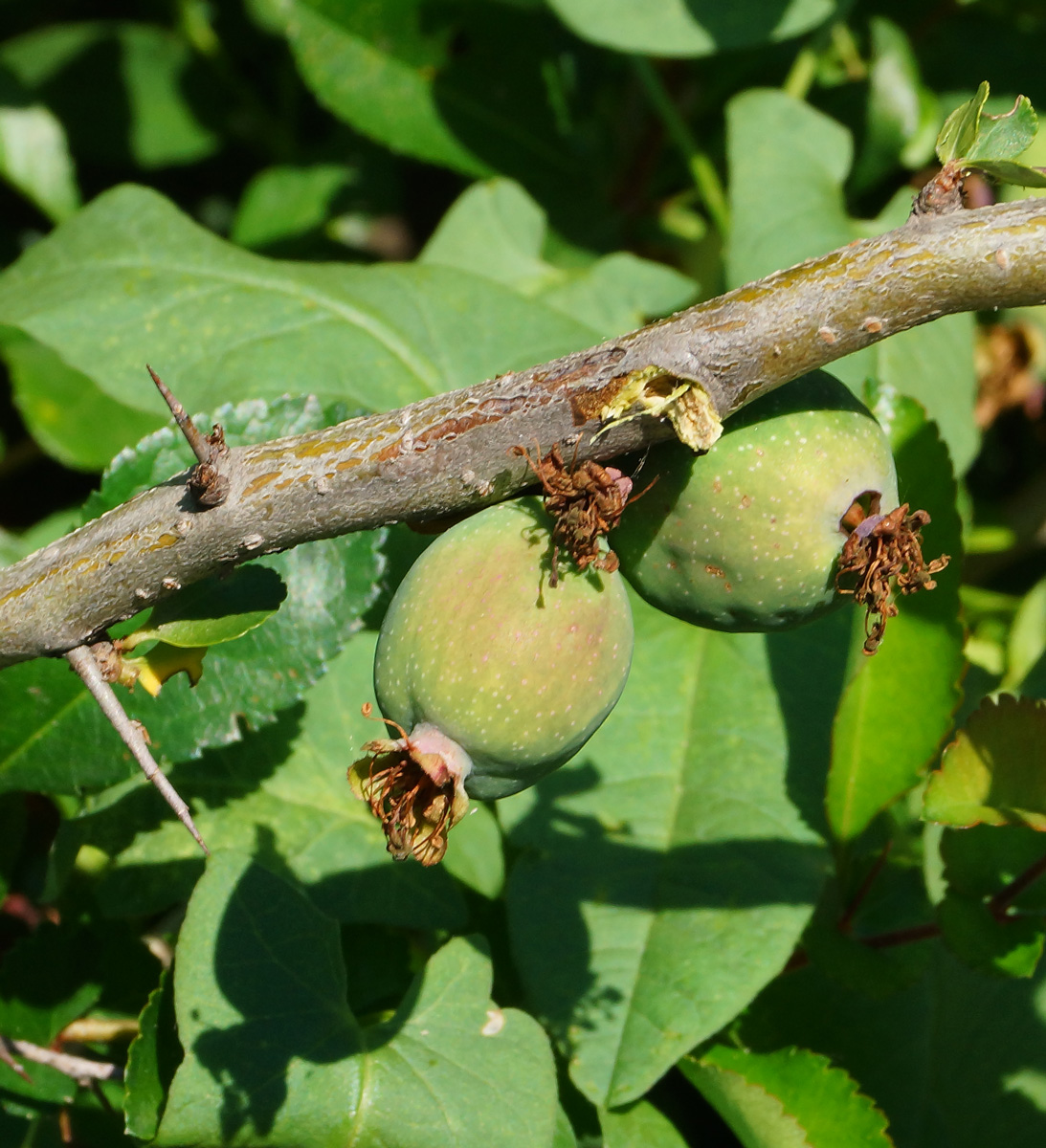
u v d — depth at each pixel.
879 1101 0.47
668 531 0.38
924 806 0.43
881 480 0.38
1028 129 0.37
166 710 0.44
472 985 0.43
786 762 0.47
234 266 0.50
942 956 0.49
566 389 0.37
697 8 0.55
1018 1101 0.47
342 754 0.48
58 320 0.49
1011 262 0.37
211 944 0.43
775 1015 0.47
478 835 0.48
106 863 0.47
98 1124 0.46
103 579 0.38
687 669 0.48
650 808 0.47
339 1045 0.42
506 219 0.60
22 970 0.46
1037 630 0.55
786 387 0.38
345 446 0.37
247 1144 0.42
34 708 0.44
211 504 0.37
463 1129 0.42
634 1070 0.44
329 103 0.63
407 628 0.38
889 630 0.46
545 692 0.37
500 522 0.38
